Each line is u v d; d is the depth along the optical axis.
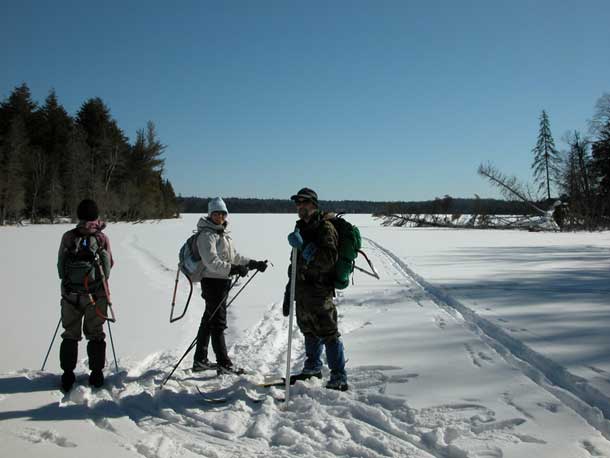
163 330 6.02
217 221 4.39
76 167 47.19
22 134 43.50
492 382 3.80
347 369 4.34
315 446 2.87
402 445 2.81
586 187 36.44
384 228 39.22
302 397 3.62
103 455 2.77
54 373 4.30
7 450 2.80
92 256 3.92
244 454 2.80
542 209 37.97
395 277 11.00
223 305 4.38
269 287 9.66
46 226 38.94
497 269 11.68
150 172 61.00
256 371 4.38
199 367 4.34
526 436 2.86
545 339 4.98
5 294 8.38
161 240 23.55
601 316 6.05
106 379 4.06
